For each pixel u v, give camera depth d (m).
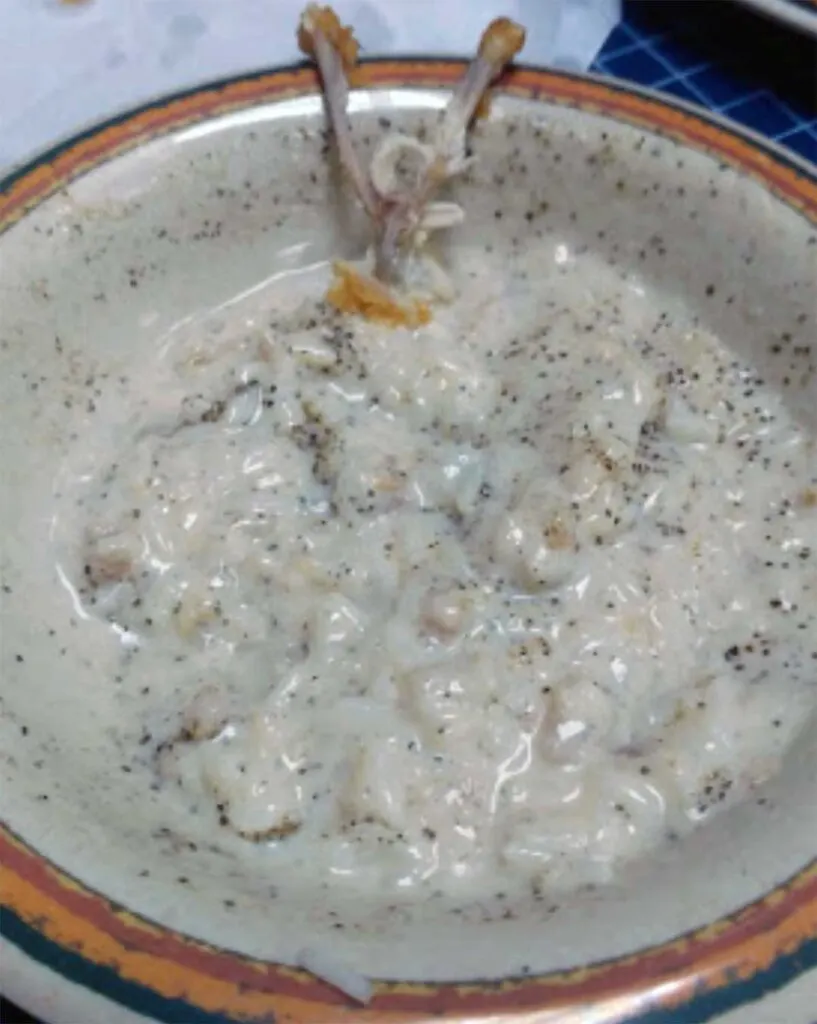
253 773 0.26
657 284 0.34
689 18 0.42
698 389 0.32
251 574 0.29
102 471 0.32
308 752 0.26
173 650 0.29
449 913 0.24
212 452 0.31
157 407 0.33
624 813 0.26
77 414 0.32
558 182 0.34
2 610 0.28
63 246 0.32
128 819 0.25
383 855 0.25
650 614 0.28
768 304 0.32
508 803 0.26
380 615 0.29
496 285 0.35
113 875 0.22
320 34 0.34
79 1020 0.21
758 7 0.38
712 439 0.32
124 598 0.29
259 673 0.28
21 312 0.31
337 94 0.33
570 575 0.29
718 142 0.33
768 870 0.22
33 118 0.36
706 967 0.21
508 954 0.21
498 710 0.27
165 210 0.33
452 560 0.29
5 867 0.22
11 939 0.21
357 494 0.30
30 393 0.31
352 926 0.22
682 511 0.30
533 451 0.31
